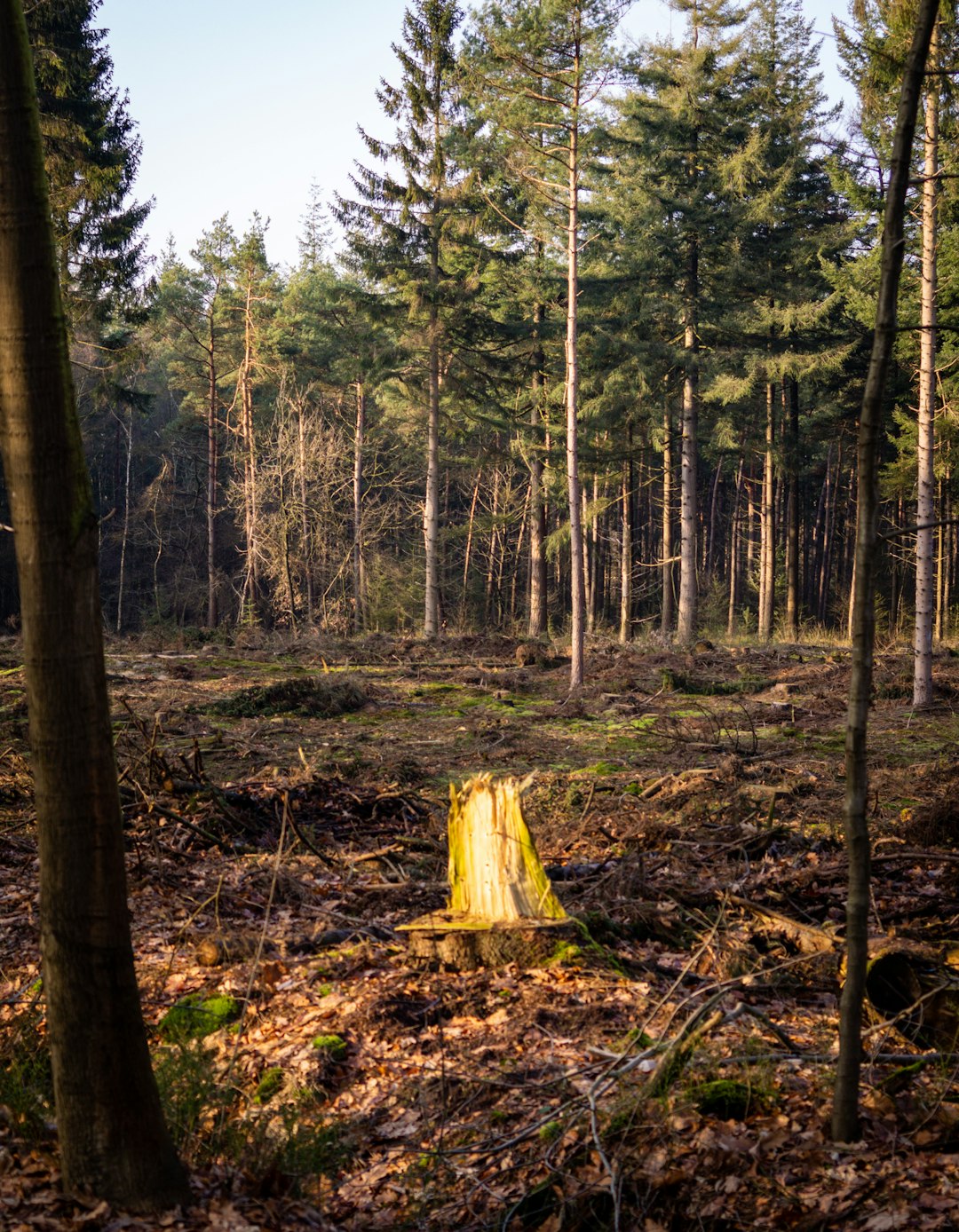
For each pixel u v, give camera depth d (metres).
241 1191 4.31
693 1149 4.39
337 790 11.84
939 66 13.55
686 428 32.88
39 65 26.89
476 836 7.03
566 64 22.50
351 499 49.41
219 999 6.39
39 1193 3.94
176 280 57.31
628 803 11.47
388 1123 5.10
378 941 7.23
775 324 33.75
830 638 35.94
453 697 21.42
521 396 37.91
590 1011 5.75
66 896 3.77
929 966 6.03
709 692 22.19
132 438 60.56
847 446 48.50
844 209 36.94
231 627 43.34
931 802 10.82
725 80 31.38
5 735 14.50
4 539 48.38
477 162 31.41
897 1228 3.70
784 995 6.11
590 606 50.78
